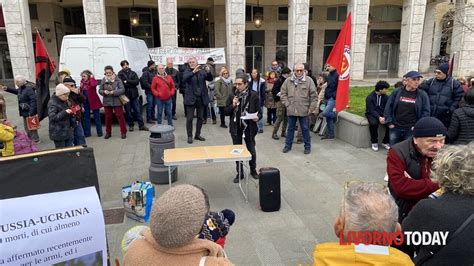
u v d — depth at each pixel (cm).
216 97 992
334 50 767
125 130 897
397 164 285
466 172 184
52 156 195
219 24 2400
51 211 190
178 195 156
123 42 1034
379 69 2803
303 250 393
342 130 857
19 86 816
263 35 2561
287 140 763
